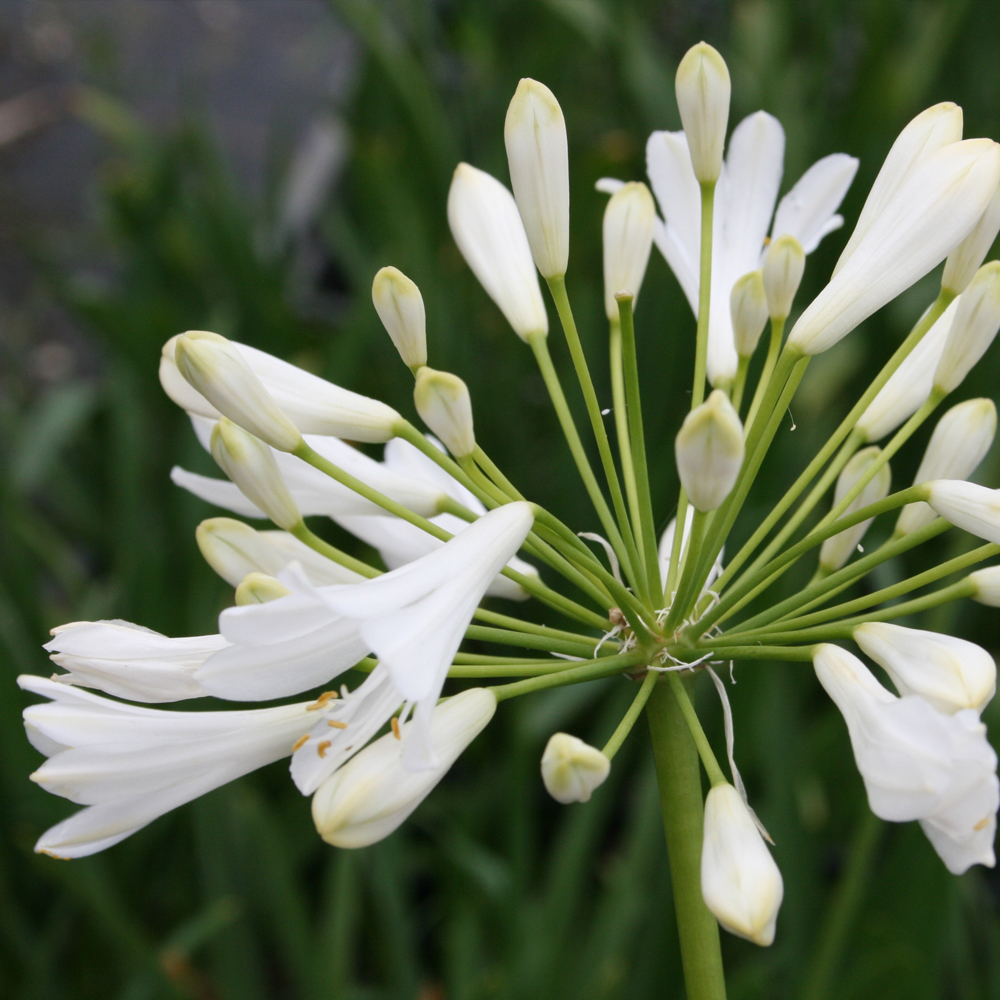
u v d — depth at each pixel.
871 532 0.70
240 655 0.40
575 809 0.66
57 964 0.69
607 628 0.44
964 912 0.61
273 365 0.43
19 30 2.01
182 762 0.41
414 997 0.60
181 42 1.95
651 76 0.89
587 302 0.78
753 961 0.59
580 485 0.77
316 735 0.40
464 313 0.83
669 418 0.76
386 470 0.45
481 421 0.82
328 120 1.39
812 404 0.79
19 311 1.37
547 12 0.98
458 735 0.41
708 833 0.41
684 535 0.46
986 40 0.90
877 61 0.81
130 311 0.88
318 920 0.76
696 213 0.47
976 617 0.74
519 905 0.60
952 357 0.43
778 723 0.57
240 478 0.42
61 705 0.41
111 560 0.96
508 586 0.46
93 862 0.58
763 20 0.93
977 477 0.63
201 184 0.95
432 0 1.18
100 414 0.98
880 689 0.40
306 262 1.29
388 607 0.40
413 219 0.83
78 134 1.76
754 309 0.44
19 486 0.84
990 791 0.39
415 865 0.73
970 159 0.42
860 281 0.42
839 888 0.56
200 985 0.73
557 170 0.43
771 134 0.47
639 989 0.57
